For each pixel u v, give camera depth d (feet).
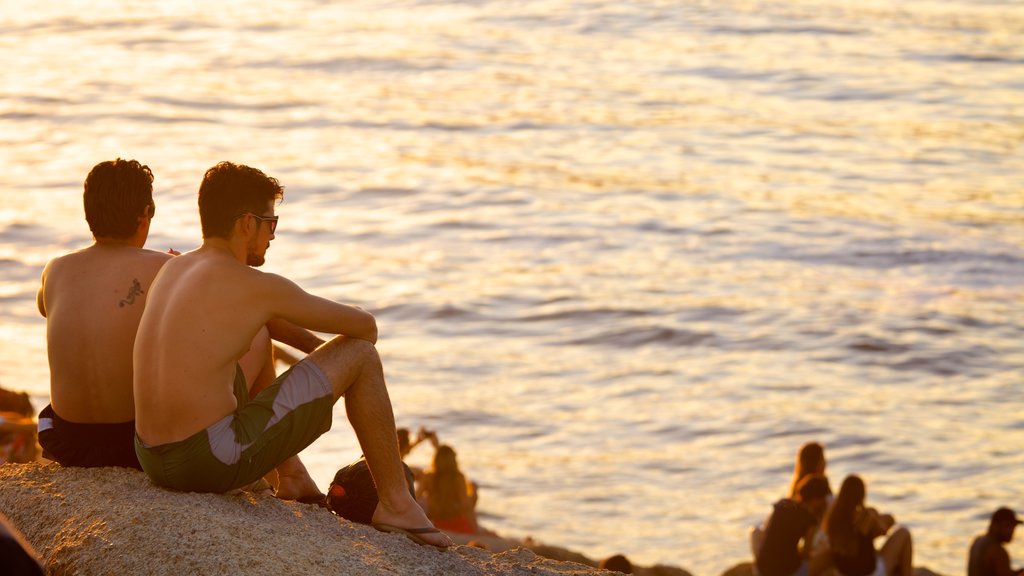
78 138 437.99
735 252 304.50
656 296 261.65
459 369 207.92
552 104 526.16
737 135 464.24
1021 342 229.66
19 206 320.91
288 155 426.92
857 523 58.39
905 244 308.40
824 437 175.32
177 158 410.93
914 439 174.40
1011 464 162.81
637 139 458.09
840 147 441.68
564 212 347.36
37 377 167.22
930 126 475.72
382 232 321.32
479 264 289.74
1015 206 352.08
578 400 191.93
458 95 547.08
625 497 146.20
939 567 122.83
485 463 158.61
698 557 125.70
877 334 233.96
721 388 200.95
